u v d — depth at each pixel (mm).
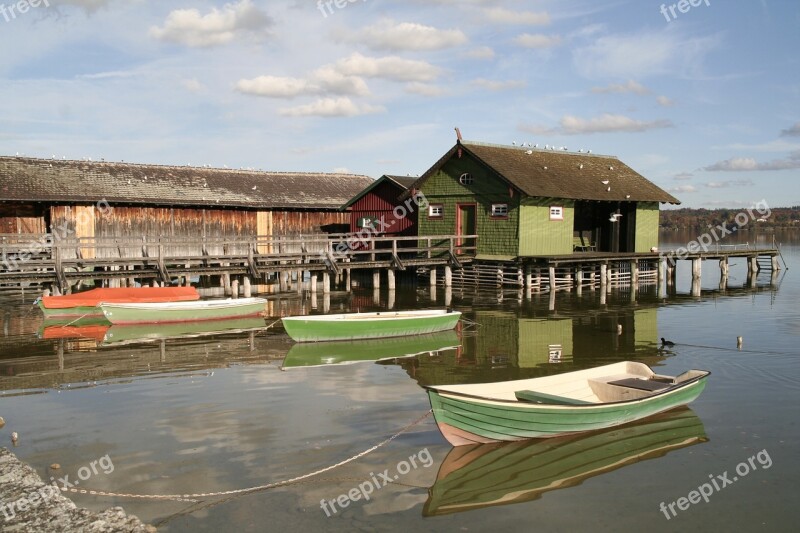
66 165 30328
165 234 30531
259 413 11625
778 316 22797
